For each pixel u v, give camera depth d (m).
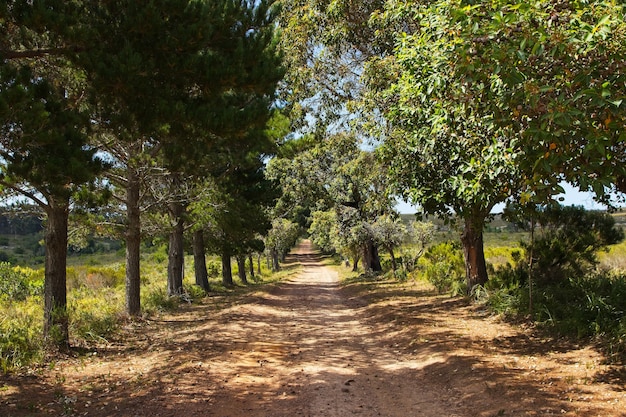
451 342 8.96
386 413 5.78
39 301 15.63
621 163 5.14
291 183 30.05
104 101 6.47
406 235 28.00
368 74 12.09
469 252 14.46
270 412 5.75
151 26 6.18
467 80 5.07
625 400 5.22
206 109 6.55
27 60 7.04
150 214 15.84
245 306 16.91
